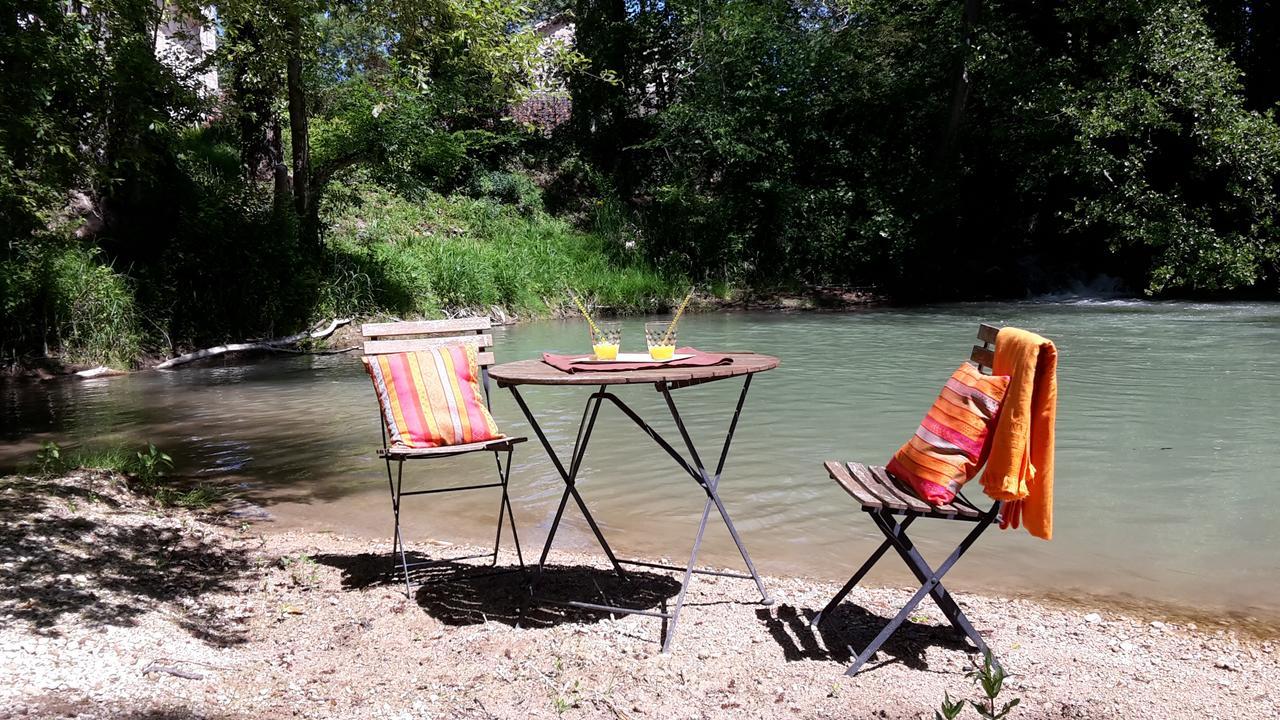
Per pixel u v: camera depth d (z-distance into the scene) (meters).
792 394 8.79
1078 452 6.29
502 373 3.39
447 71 16.45
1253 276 17.52
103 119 9.12
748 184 22.39
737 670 2.91
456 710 2.60
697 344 13.01
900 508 2.91
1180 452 6.26
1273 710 2.64
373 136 15.94
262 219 14.27
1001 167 22.36
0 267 11.02
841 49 23.33
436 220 20.20
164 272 13.15
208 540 4.35
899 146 23.39
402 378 3.65
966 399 3.05
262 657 2.95
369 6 10.69
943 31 21.72
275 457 6.60
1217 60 17.78
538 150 24.52
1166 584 3.88
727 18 22.38
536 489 5.57
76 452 6.64
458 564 4.09
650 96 24.53
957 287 21.83
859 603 3.58
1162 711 2.63
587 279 19.67
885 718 2.58
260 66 13.12
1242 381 9.20
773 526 4.73
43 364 11.20
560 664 2.92
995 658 3.02
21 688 2.53
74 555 3.79
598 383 3.09
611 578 3.87
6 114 7.58
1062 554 4.27
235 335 13.49
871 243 21.78
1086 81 19.23
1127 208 18.88
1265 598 3.72
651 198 23.73
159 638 3.00
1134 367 10.18
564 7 25.45
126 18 9.01
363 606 3.49
